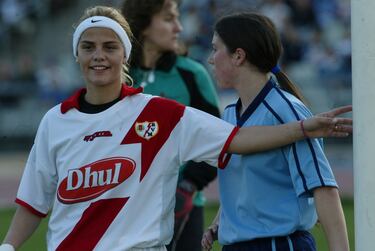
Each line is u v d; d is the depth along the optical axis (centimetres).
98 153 1212
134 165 1206
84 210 1201
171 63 1652
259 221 1182
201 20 5347
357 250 1027
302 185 1141
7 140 5175
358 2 1012
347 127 1134
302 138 1141
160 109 1228
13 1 5822
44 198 1273
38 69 5428
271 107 1188
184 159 1225
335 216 1132
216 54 1238
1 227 2845
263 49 1205
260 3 5472
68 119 1234
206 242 1368
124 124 1220
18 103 5228
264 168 1179
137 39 1625
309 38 5378
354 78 1023
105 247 1186
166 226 1223
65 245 1202
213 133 1202
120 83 1243
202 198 1686
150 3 1609
